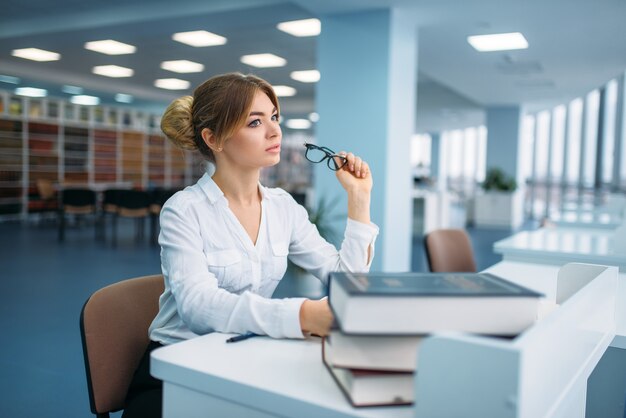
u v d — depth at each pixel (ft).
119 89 32.53
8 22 18.58
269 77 27.30
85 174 35.70
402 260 15.23
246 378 2.48
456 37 17.06
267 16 14.96
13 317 11.90
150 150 40.50
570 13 14.15
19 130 31.73
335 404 2.19
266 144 3.59
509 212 33.83
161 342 3.58
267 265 3.84
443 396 1.94
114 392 3.74
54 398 7.77
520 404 1.84
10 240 23.71
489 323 2.21
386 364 2.19
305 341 3.07
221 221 3.67
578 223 10.98
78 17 17.08
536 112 39.86
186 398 2.66
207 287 3.31
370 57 14.26
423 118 44.68
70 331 10.96
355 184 3.94
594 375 4.59
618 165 27.30
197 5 14.89
